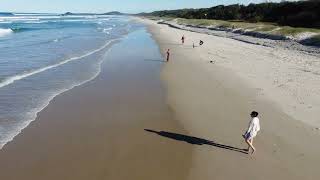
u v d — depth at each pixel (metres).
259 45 50.56
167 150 14.41
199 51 43.56
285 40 53.28
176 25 120.06
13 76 27.02
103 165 13.09
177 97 22.02
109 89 24.05
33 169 12.75
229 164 13.23
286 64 32.91
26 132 16.19
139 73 29.36
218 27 89.44
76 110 19.52
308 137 15.54
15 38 57.50
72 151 14.27
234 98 21.59
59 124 17.31
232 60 35.78
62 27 98.00
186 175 12.41
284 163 13.30
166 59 36.59
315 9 70.94
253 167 13.01
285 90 23.14
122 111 19.41
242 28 73.50
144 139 15.52
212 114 18.77
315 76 27.30
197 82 25.92
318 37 48.12
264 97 21.59
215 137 15.71
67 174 12.41
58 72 29.14
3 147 14.53
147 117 18.42
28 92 22.78
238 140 15.36
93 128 16.84
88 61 34.84
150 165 13.10
